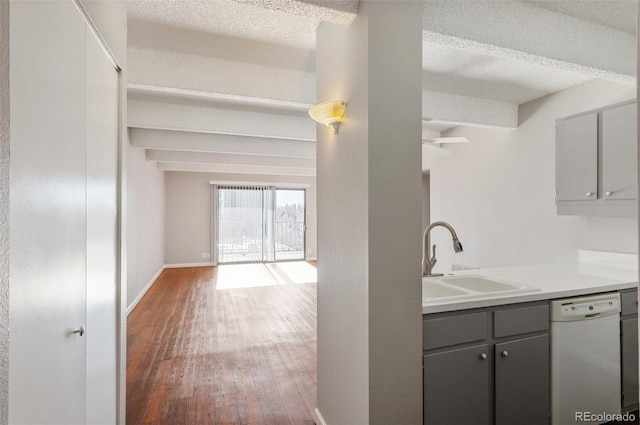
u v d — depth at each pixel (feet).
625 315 6.91
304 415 7.34
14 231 2.67
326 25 6.39
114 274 5.27
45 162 3.15
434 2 5.62
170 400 7.86
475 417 5.49
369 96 4.66
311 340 11.63
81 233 3.97
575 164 8.88
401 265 4.79
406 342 4.81
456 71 9.24
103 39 4.67
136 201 16.43
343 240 5.59
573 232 10.40
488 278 7.43
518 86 10.39
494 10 6.00
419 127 4.88
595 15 6.61
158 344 11.26
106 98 4.91
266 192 29.66
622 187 7.86
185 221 27.63
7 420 2.56
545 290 6.28
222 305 16.12
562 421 6.16
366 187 4.69
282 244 30.35
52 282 3.28
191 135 15.03
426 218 21.81
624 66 7.16
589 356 6.41
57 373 3.37
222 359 10.09
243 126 12.10
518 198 12.21
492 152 13.30
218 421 7.11
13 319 2.65
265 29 6.97
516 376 5.82
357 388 5.02
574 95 10.36
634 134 7.65
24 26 2.80
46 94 3.17
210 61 8.16
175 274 24.17
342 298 5.65
